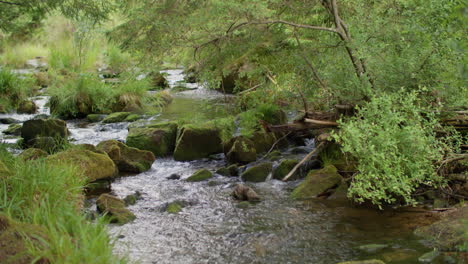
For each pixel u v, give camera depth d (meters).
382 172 4.92
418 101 5.31
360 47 5.41
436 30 4.76
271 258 3.97
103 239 3.36
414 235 4.24
